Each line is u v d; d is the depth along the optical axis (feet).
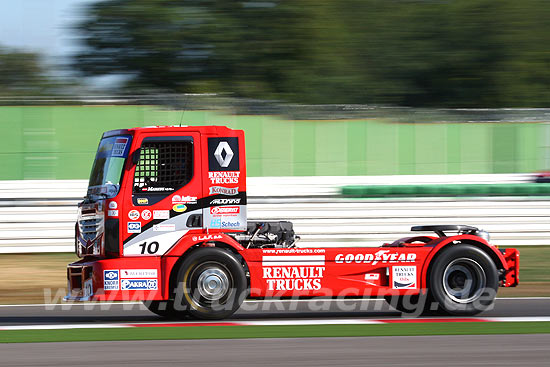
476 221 112.47
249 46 161.58
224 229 62.95
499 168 114.42
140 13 161.68
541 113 115.03
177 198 62.39
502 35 166.20
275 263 63.72
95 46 161.27
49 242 105.29
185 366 44.73
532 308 70.64
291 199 108.68
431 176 112.57
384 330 57.82
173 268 62.23
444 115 113.80
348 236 109.70
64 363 45.73
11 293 81.46
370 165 111.45
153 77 160.45
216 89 158.10
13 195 104.27
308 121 110.01
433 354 48.21
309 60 161.27
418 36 165.68
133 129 62.59
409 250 65.41
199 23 161.89
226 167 63.21
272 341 52.85
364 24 164.86
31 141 104.68
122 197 61.77
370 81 162.81
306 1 163.02
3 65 151.23
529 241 113.60
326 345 51.29
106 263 61.62
